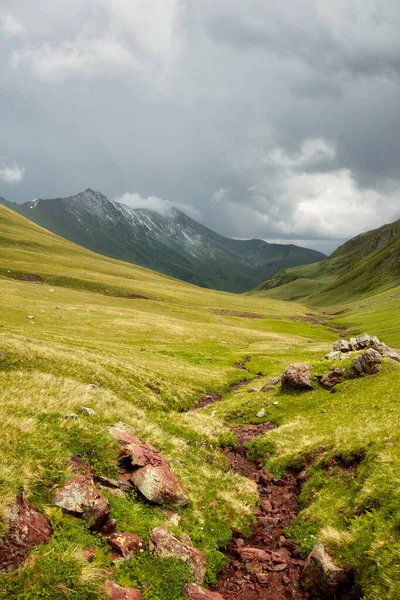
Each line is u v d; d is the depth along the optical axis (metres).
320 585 10.88
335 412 26.20
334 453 18.22
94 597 8.55
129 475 14.12
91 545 10.13
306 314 193.12
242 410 32.75
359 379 30.83
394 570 9.71
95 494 11.48
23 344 31.36
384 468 13.98
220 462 21.25
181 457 18.58
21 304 77.44
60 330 63.44
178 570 10.41
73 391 21.05
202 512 14.48
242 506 15.97
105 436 14.69
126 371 37.31
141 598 9.27
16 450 11.83
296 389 33.78
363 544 11.16
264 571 12.20
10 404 15.61
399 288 196.75
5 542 8.56
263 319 146.62
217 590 11.21
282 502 17.36
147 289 159.38
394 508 11.80
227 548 13.40
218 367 54.91
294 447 22.02
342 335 114.00
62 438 13.80
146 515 12.47
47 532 9.67
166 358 53.84
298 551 13.07
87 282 141.25
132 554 10.49
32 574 8.36
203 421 28.00
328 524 13.44
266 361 61.34
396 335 88.19
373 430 18.42
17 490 9.95
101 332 69.44
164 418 25.97
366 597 9.74
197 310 136.50
